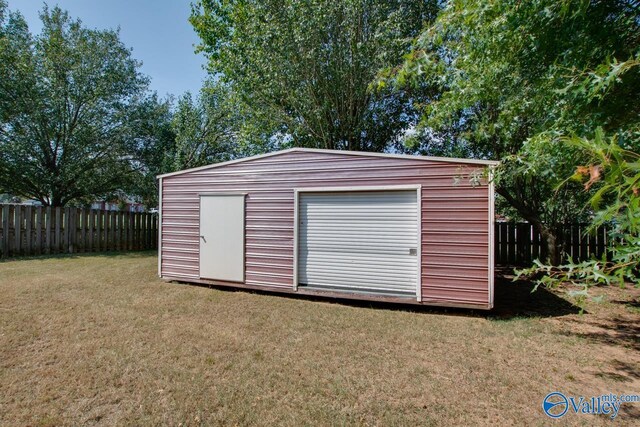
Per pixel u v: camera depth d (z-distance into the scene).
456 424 2.23
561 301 5.52
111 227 11.30
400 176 5.06
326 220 5.58
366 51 9.21
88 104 12.59
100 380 2.73
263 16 9.66
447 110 4.65
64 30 12.58
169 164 13.26
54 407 2.36
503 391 2.65
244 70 10.73
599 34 2.55
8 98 11.02
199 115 13.40
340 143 10.95
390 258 5.16
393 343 3.62
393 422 2.24
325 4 8.87
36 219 9.58
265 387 2.67
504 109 4.44
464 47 3.98
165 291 5.92
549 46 2.94
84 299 5.18
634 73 2.26
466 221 4.69
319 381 2.78
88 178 12.98
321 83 9.82
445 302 4.77
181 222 6.78
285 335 3.82
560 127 2.78
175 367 2.98
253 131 11.05
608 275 1.70
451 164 4.77
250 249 6.12
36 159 11.95
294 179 5.78
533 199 7.94
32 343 3.44
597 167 1.39
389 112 11.16
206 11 13.09
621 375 2.91
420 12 9.47
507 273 8.04
